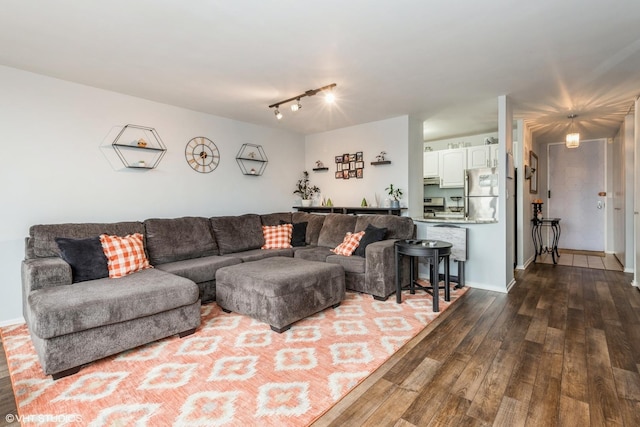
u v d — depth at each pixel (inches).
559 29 85.7
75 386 73.7
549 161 262.2
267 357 85.8
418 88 131.8
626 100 149.0
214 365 82.1
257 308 106.4
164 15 78.3
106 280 101.9
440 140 242.5
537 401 66.7
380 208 179.8
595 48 96.7
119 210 138.9
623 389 70.3
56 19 80.1
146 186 147.6
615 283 155.8
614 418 61.3
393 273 136.9
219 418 62.4
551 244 260.8
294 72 114.3
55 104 120.8
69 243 106.3
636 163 147.9
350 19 80.4
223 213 179.9
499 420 61.3
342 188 208.4
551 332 100.0
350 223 171.0
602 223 244.5
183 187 161.3
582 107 160.2
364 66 109.4
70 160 125.0
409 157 176.6
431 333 100.0
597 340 94.0
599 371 77.6
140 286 94.3
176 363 83.4
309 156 227.6
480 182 185.8
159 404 66.9
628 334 97.8
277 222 188.1
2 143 110.1
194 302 101.5
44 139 118.6
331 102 151.8
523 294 139.5
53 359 75.6
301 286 107.6
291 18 79.7
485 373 77.4
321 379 75.3
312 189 224.7
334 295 120.0
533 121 190.4
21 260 114.2
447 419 61.8
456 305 125.5
